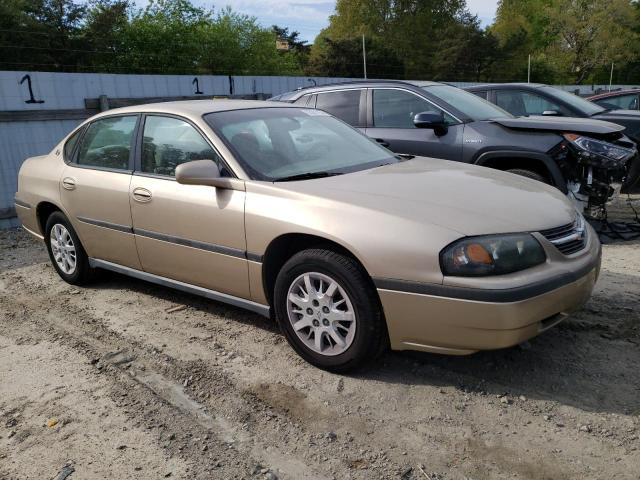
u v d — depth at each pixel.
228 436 2.97
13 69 30.31
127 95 10.91
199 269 4.08
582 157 5.75
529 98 8.69
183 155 4.20
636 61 62.34
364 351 3.32
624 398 3.13
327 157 4.24
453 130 6.41
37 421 3.18
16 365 3.86
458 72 57.22
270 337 4.07
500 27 68.88
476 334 2.99
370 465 2.70
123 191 4.48
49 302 5.04
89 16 34.97
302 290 3.56
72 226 5.10
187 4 40.16
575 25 60.28
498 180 3.86
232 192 3.80
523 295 2.93
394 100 6.97
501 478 2.58
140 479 2.67
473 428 2.94
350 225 3.26
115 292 5.18
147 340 4.13
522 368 3.48
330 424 3.03
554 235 3.25
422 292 3.04
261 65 44.59
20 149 8.74
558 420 2.97
